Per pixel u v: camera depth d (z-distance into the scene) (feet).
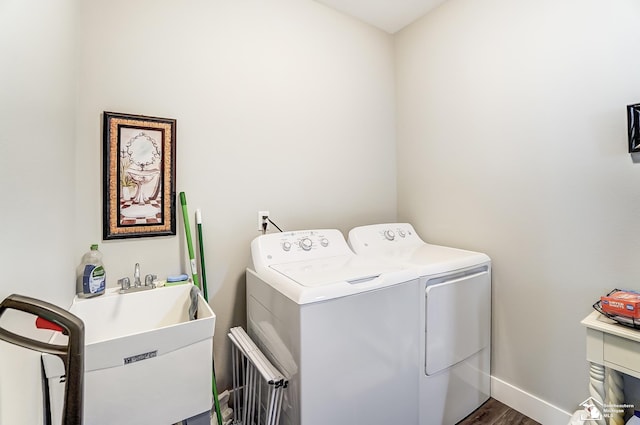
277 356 4.32
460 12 6.52
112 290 4.66
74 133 4.27
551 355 5.20
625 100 4.32
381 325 4.38
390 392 4.48
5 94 1.98
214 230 5.67
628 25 4.28
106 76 4.68
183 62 5.31
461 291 5.38
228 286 5.83
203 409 3.91
